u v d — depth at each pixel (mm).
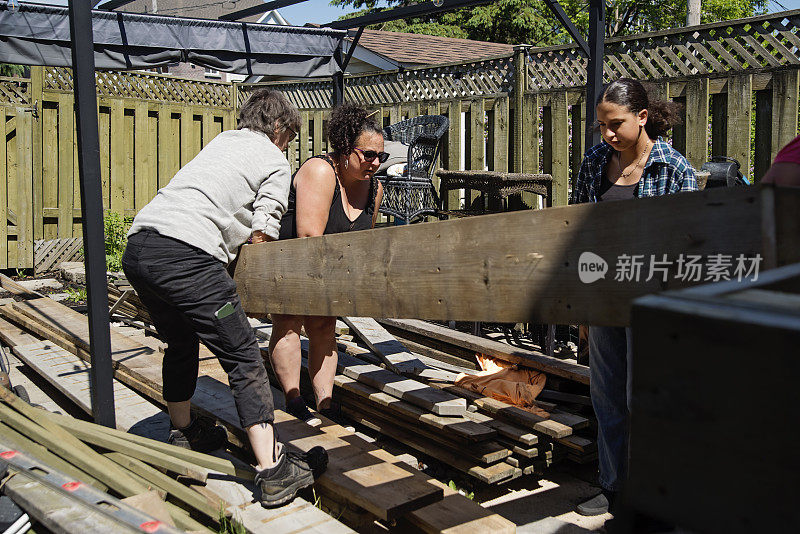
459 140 7734
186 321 2850
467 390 4074
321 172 3490
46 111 9688
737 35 5438
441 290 2145
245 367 2799
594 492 3533
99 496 2395
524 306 1909
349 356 4785
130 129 10320
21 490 2480
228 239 2930
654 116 3020
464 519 2666
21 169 9492
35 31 6297
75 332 5398
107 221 9562
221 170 2879
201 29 7074
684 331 776
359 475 2947
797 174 2193
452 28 25266
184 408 3258
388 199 7098
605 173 3225
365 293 2439
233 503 2805
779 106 5191
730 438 746
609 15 26094
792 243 1043
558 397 3988
